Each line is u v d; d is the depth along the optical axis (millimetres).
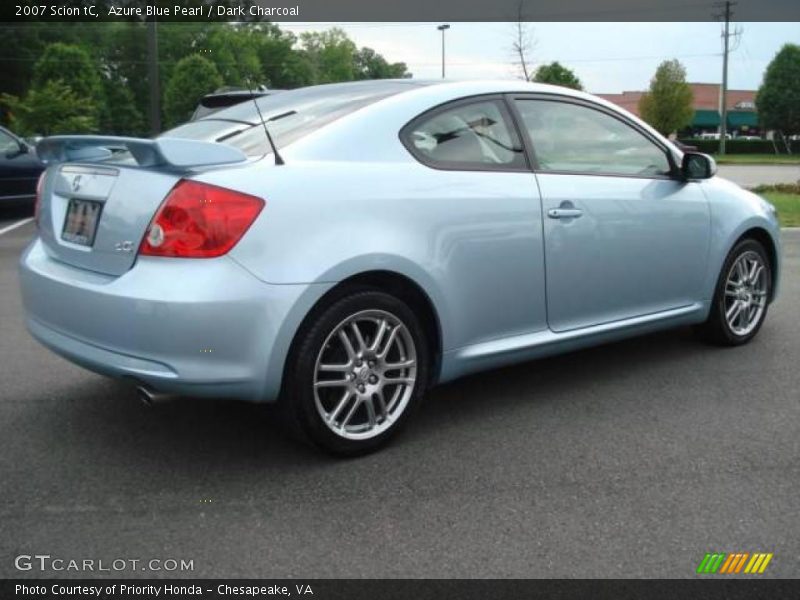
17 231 11070
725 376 4457
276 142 3311
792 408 3961
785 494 3039
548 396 4141
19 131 25016
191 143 2994
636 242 4227
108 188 3182
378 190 3275
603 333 4184
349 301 3184
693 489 3078
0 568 2510
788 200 15016
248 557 2592
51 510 2885
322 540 2697
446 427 3709
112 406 3955
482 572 2514
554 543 2682
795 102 60219
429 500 2984
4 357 4797
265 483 3117
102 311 3010
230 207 2914
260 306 2932
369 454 3391
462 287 3529
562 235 3881
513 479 3164
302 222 3043
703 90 78812
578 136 4141
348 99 3672
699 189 4633
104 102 39094
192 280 2877
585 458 3365
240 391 2980
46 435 3582
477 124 3758
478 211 3555
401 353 3420
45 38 41438
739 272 4941
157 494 3018
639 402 4047
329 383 3209
